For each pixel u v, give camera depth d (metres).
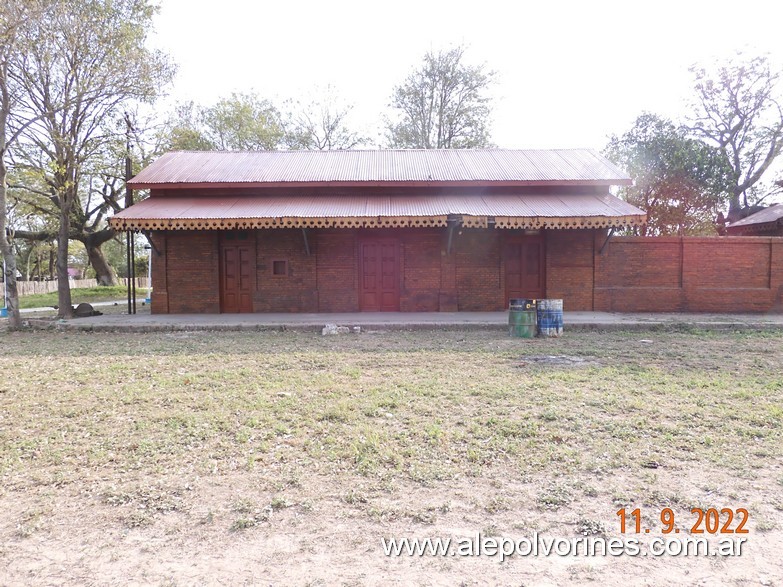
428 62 32.47
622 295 15.88
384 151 19.80
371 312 16.11
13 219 32.72
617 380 7.11
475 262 16.17
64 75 15.33
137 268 50.22
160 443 4.75
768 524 3.27
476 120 32.66
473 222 13.70
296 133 35.12
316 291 16.17
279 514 3.46
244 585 2.71
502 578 2.78
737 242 15.82
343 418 5.46
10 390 6.85
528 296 16.33
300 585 2.71
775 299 15.70
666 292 15.80
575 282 15.93
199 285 16.11
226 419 5.43
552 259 15.95
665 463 4.21
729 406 5.80
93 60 15.58
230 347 10.34
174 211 14.53
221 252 16.23
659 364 8.34
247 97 32.59
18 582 2.75
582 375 7.43
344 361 8.70
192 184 15.66
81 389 6.86
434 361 8.68
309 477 4.01
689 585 2.71
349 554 3.00
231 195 16.20
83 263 66.44
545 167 17.12
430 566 2.89
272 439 4.85
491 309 16.20
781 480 3.88
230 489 3.82
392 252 16.34
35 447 4.70
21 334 12.89
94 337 12.20
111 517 3.44
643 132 25.39
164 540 3.16
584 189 16.17
